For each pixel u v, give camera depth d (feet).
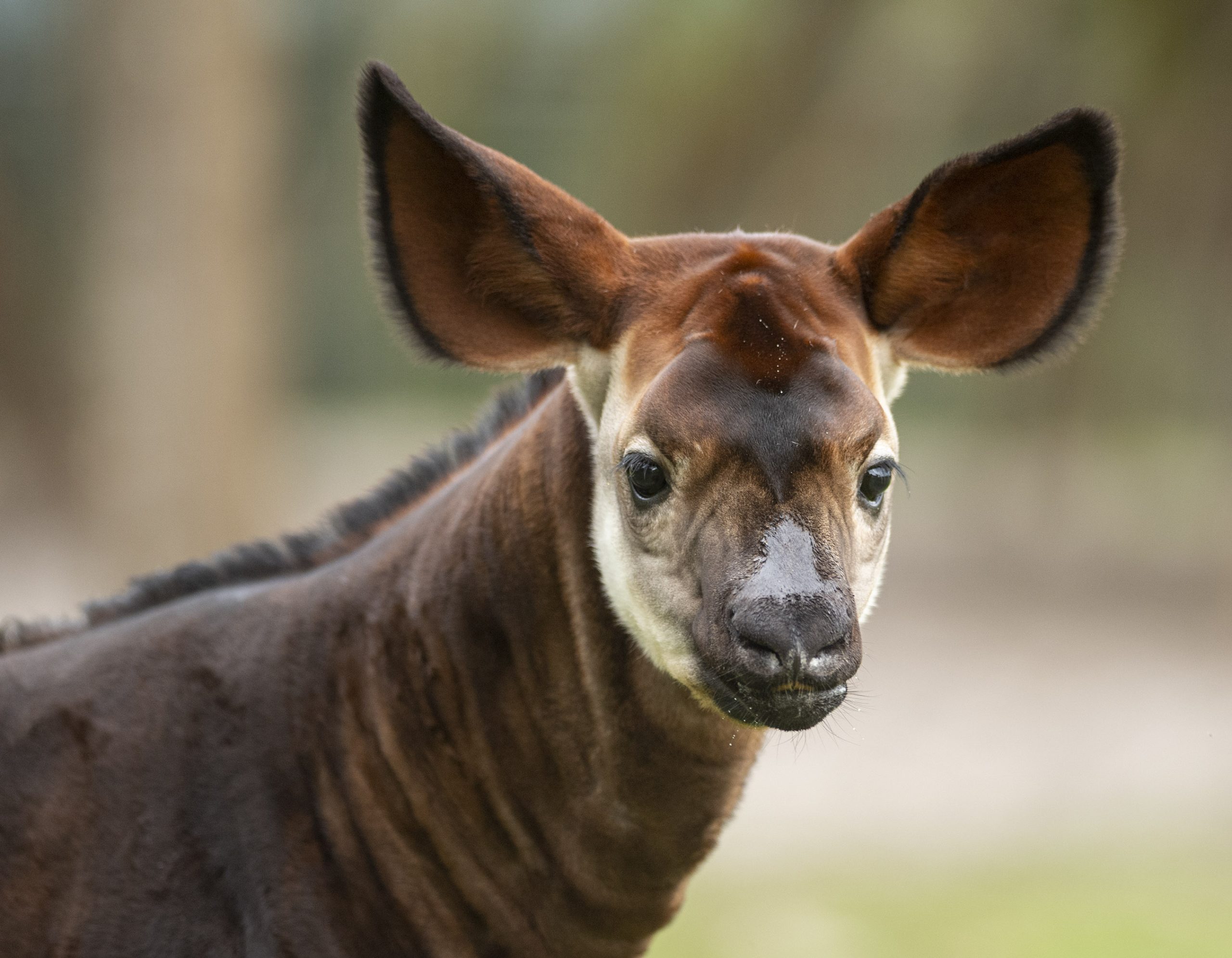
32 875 20.02
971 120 100.83
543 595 19.88
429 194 19.97
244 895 19.60
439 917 20.10
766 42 100.83
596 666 19.70
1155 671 81.61
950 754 68.90
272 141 71.05
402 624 20.36
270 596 21.17
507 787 20.08
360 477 130.41
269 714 20.21
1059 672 81.05
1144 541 111.45
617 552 19.19
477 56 115.03
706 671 18.25
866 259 20.16
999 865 55.77
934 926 49.29
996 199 19.95
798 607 17.15
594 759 19.86
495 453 21.18
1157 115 92.68
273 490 71.46
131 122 66.64
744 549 17.66
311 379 140.87
